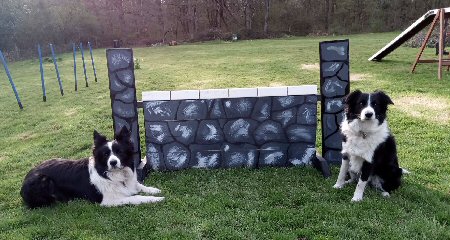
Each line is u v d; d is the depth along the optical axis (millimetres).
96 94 13383
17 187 5602
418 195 4660
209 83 14398
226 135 5758
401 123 7828
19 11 39875
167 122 5719
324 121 5773
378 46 26281
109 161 4629
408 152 6277
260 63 19594
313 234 3939
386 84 12117
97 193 4785
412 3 52531
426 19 14273
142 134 7812
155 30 53375
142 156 6598
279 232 3998
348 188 4969
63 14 42531
